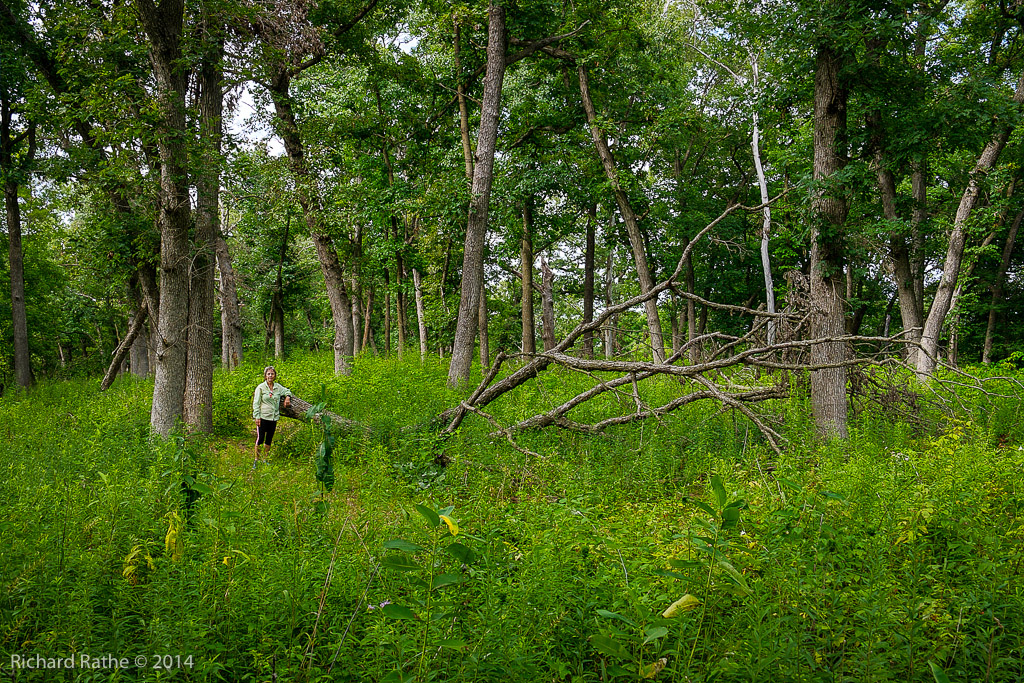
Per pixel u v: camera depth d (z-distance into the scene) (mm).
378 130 24016
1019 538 5457
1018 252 31328
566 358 10984
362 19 19328
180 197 12180
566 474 8062
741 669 3742
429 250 29125
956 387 13805
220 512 5434
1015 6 17578
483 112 18234
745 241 26375
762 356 12242
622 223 26094
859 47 11703
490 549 4816
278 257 33500
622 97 23938
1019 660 3904
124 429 11352
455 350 17547
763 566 4535
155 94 12344
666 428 10508
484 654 3777
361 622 4320
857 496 5879
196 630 3961
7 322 28141
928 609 4195
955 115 13000
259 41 13320
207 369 13453
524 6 19109
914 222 19078
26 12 14828
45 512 5871
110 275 19938
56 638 3973
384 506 6871
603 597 4316
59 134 15930
